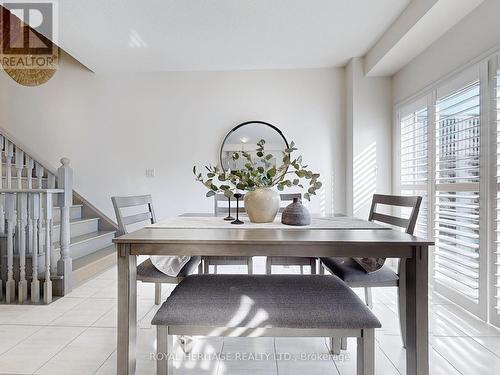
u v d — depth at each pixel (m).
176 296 1.15
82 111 3.71
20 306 2.17
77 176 3.71
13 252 2.36
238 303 1.09
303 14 2.48
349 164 3.45
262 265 3.32
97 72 3.68
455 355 1.57
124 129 3.70
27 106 3.73
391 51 2.72
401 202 1.70
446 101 2.39
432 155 2.53
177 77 3.68
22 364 1.47
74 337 1.73
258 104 3.63
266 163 1.79
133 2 2.31
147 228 1.44
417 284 1.08
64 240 2.41
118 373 1.14
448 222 2.29
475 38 2.05
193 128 3.67
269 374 1.41
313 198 3.59
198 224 1.59
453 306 2.21
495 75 1.87
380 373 1.42
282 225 1.54
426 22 2.24
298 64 3.50
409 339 1.11
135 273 1.20
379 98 3.35
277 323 1.02
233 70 3.64
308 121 3.61
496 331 1.83
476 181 2.04
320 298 1.12
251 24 2.63
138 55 3.23
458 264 2.16
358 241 1.09
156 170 3.69
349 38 2.90
